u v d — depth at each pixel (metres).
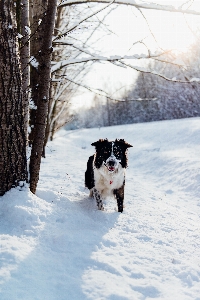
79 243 3.63
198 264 3.53
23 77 5.11
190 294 2.84
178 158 11.29
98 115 70.44
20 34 4.76
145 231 4.51
